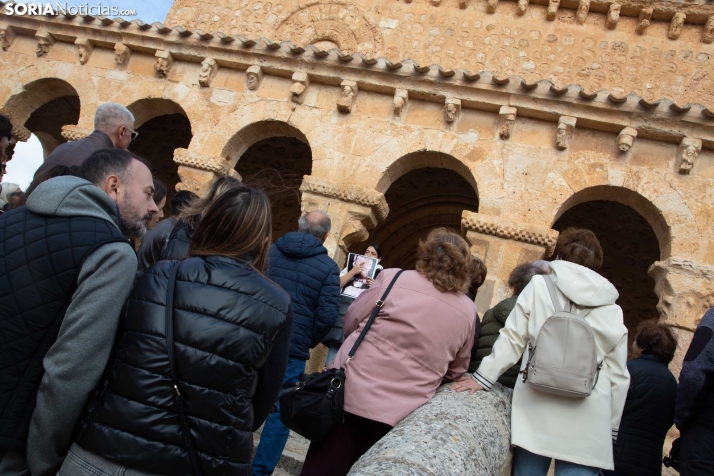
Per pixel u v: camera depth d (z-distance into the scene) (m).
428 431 2.30
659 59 10.45
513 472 3.11
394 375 2.87
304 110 8.76
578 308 2.96
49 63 9.84
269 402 2.15
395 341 2.91
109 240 2.01
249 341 1.89
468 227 7.75
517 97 7.93
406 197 12.86
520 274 3.74
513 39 11.00
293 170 12.95
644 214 7.80
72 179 2.13
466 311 3.01
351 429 2.91
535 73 10.77
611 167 7.67
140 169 2.46
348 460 2.89
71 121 12.65
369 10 11.70
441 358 2.93
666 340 4.13
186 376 1.83
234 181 3.00
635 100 7.46
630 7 10.58
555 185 7.75
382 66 8.33
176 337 1.85
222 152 8.84
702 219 7.28
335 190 8.17
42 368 1.96
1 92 9.80
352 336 3.04
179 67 9.40
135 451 1.78
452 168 8.52
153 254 3.46
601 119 7.66
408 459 1.95
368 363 2.91
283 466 5.28
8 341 1.92
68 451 1.93
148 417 1.79
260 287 1.99
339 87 8.77
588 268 3.13
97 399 1.89
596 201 11.45
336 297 4.43
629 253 11.62
